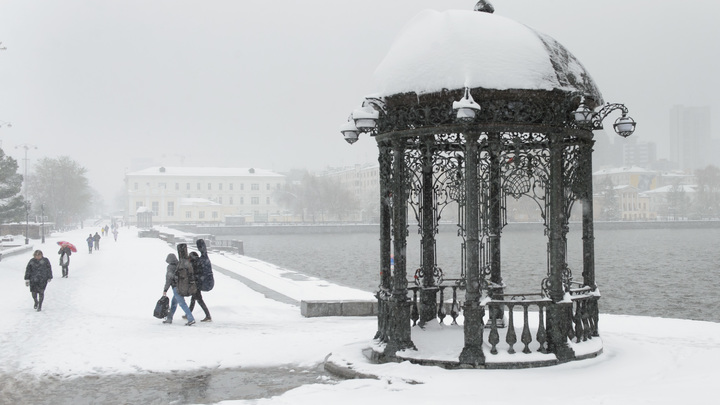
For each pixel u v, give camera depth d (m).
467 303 8.32
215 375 9.11
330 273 45.72
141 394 8.23
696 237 98.31
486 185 10.91
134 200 164.38
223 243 71.25
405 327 8.88
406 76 8.54
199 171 175.50
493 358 8.26
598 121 9.07
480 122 8.24
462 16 8.68
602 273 45.47
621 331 11.99
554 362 8.32
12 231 72.44
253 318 15.72
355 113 9.07
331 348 10.45
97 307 18.00
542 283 8.91
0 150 54.97
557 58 8.66
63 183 109.75
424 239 10.96
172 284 14.30
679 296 33.38
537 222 109.81
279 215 165.75
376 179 165.88
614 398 6.50
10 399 8.10
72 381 8.95
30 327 13.80
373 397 7.00
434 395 6.99
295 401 7.03
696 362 8.61
